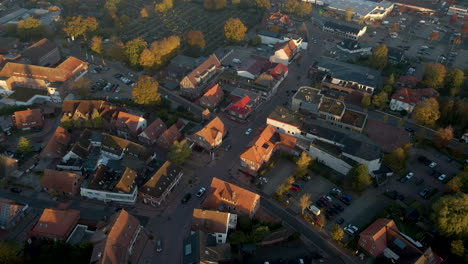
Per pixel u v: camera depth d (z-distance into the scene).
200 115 171.75
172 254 111.25
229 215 112.38
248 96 174.75
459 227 111.38
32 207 124.69
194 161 145.50
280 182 137.38
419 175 141.88
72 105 163.62
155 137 152.62
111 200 126.81
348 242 115.19
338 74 192.75
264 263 108.88
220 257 104.88
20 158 142.62
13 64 178.88
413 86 190.62
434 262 107.12
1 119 161.12
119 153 141.25
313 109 164.38
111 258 99.88
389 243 111.31
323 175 140.25
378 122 170.25
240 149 152.62
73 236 112.81
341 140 144.50
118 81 195.12
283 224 121.31
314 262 110.19
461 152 150.50
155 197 123.50
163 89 190.12
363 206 128.75
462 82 188.38
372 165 137.12
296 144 149.25
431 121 161.25
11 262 102.06
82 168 137.62
